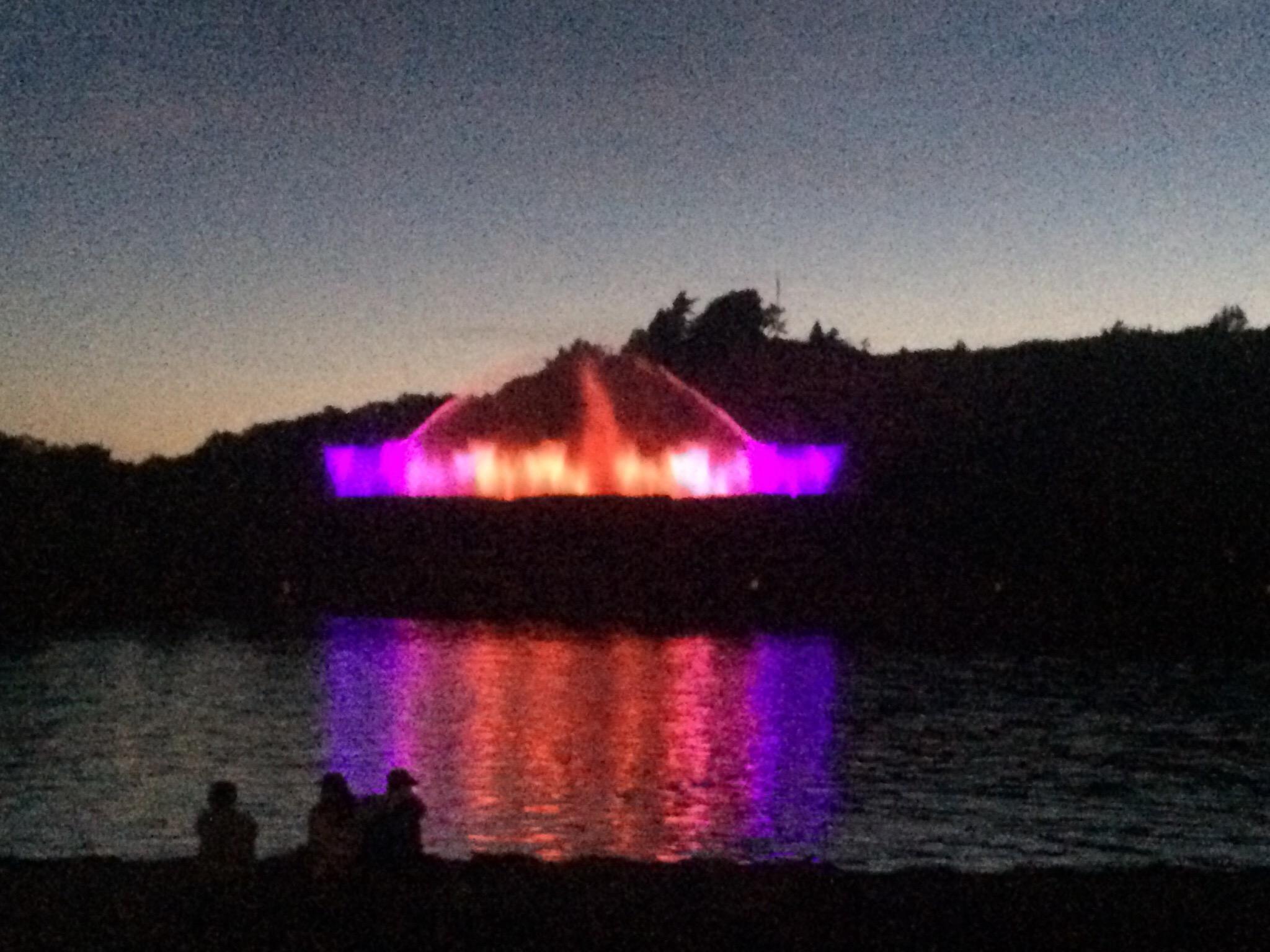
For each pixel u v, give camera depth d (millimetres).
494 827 17656
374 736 25484
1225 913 9641
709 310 85438
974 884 10477
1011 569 50375
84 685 34188
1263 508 52469
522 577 54281
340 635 44906
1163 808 18938
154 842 17391
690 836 17109
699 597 50719
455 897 10000
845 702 29531
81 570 59344
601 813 18547
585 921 9477
